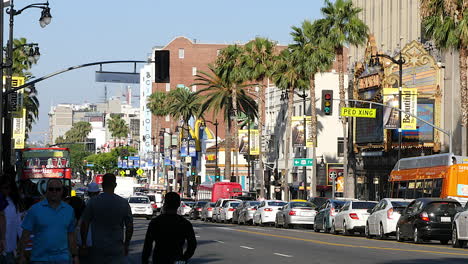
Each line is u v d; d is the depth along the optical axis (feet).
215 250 99.66
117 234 46.32
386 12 261.65
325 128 318.65
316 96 320.09
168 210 40.06
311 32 246.06
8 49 161.68
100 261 45.93
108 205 46.06
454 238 106.83
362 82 260.21
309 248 103.50
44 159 168.86
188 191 458.09
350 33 229.86
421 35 237.04
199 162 504.02
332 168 313.12
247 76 294.25
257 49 293.84
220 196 296.51
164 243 39.55
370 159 265.54
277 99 364.79
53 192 41.86
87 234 45.91
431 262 79.41
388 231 125.59
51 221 41.55
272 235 139.13
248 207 204.64
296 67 253.24
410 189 155.53
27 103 326.85
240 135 344.90
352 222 141.18
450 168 136.56
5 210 49.06
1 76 137.69
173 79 655.76
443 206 114.42
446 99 220.64
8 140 156.35
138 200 226.79
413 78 233.76
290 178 341.00
